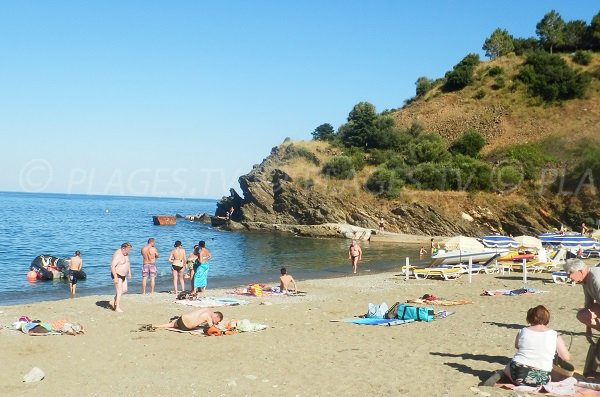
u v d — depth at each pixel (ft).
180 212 439.22
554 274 69.10
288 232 188.14
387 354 31.68
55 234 180.14
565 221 175.01
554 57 263.49
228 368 29.37
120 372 29.04
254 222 200.75
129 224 250.16
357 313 47.60
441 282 72.33
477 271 81.35
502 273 78.89
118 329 40.50
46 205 501.97
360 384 25.45
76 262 66.49
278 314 47.16
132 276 87.76
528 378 23.31
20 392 25.52
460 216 180.86
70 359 32.07
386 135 234.17
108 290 71.92
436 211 181.47
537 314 24.21
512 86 264.31
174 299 56.13
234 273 95.04
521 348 23.94
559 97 248.52
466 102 266.57
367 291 63.62
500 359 30.01
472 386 24.50
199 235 186.70
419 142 225.97
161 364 30.66
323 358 31.12
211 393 24.76
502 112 249.55
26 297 67.00
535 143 215.51
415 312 43.11
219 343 35.81
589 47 280.31
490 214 179.63
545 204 178.40
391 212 185.98
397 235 174.40
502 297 54.85
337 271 98.27
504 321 41.93
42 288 74.28
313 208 191.72
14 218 271.90
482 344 33.96
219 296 58.70
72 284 66.18
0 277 85.56
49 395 24.95
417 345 34.12
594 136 205.26
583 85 245.86
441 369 27.86
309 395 24.12
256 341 36.32
